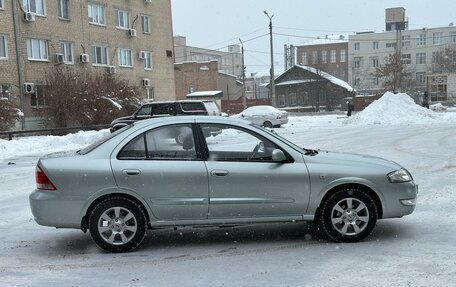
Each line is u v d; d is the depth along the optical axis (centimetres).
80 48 3150
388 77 6681
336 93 6266
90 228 543
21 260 532
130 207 545
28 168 1346
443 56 8206
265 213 556
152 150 556
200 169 547
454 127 2272
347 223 564
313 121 3309
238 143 567
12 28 2639
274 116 2792
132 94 3006
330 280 443
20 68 2670
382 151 1395
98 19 3350
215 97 4131
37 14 2803
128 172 540
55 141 2016
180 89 6594
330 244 562
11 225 696
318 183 556
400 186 569
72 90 2659
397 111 2869
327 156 583
